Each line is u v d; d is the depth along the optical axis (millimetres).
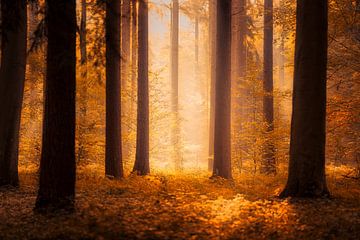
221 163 18375
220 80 18625
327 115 16047
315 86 12000
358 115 16016
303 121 12078
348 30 16109
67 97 10039
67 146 10094
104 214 9109
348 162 25297
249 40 27016
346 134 16703
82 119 19906
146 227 8141
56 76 9977
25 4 11234
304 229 8461
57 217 9359
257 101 23656
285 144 20188
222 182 17203
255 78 21953
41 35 10133
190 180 17734
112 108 17984
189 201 11672
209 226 8633
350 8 15922
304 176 12000
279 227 8625
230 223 8977
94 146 20812
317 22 11992
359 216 9531
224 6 18781
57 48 9914
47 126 10070
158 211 9867
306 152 12016
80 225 8375
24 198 13367
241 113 25266
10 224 9195
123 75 25297
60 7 9859
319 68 12008
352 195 12727
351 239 7887
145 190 14562
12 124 15781
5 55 15695
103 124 22297
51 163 10047
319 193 11867
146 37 20859
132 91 24812
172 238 7629
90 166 21375
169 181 17234
